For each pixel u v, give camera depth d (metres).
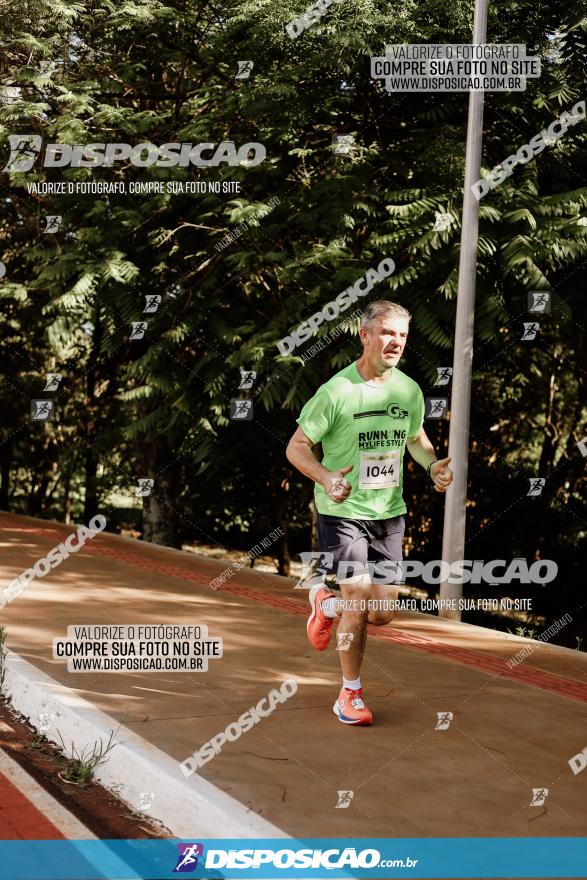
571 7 8.92
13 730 4.20
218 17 11.23
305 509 16.88
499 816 3.20
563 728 4.34
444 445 14.48
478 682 5.19
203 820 3.04
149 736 3.79
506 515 15.55
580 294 10.23
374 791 3.35
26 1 10.89
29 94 11.77
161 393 11.77
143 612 6.77
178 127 11.94
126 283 10.92
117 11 10.97
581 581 14.79
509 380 15.31
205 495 16.48
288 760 3.62
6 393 18.52
